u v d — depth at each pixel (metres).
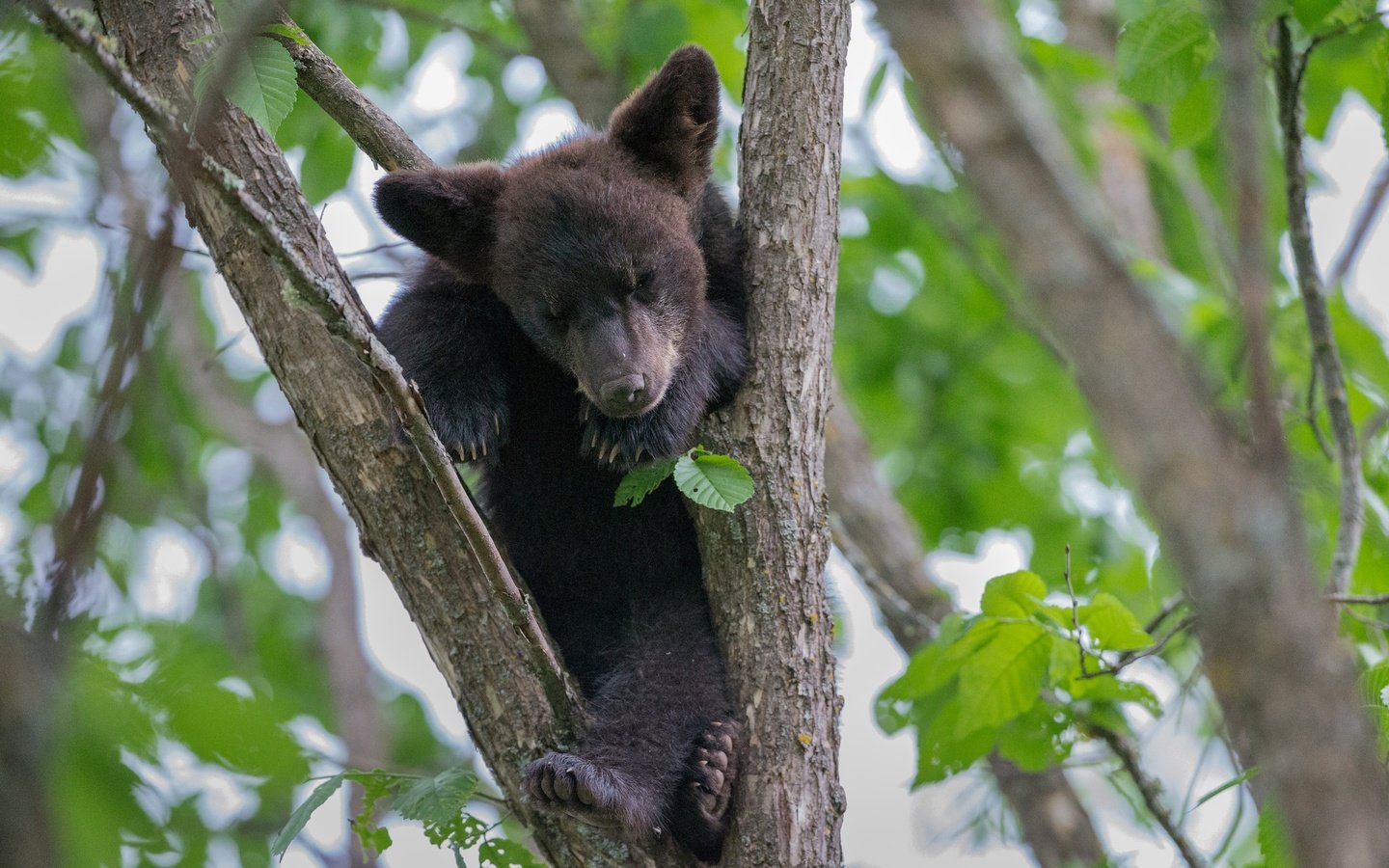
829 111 9.77
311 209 8.98
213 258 9.02
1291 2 11.31
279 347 8.91
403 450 8.88
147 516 15.79
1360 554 12.77
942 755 12.12
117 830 5.69
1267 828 8.20
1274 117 13.44
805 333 9.50
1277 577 3.77
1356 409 14.29
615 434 10.18
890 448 20.73
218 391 20.22
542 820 9.13
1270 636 3.75
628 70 16.64
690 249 10.94
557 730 9.05
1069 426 20.70
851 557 14.41
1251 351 3.98
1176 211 20.27
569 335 10.65
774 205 9.65
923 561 16.44
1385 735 7.75
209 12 9.03
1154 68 11.47
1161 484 3.77
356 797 14.54
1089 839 14.88
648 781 9.39
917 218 20.17
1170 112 12.01
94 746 5.71
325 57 10.66
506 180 11.36
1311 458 12.90
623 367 10.01
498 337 11.41
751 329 9.67
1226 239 14.42
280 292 8.81
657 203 11.02
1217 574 3.75
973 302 20.92
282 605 20.28
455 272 11.34
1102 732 11.70
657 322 10.50
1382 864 3.73
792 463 9.31
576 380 11.28
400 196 10.71
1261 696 3.76
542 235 10.64
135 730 5.84
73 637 5.36
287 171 8.94
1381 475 13.80
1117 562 17.77
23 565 5.76
